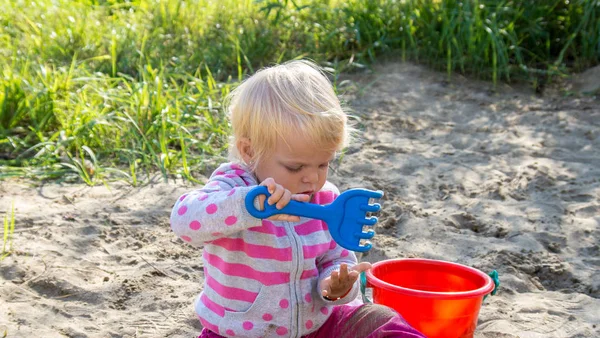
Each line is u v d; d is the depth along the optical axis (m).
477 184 4.48
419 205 4.18
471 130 5.41
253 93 2.13
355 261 2.33
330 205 2.04
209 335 2.24
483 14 6.74
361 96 5.99
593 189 4.35
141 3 7.29
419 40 6.73
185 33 6.75
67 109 5.14
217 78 6.11
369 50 6.48
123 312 3.02
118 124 4.91
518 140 5.20
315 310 2.24
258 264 2.16
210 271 2.23
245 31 6.68
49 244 3.55
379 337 2.11
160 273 3.35
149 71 5.38
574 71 6.54
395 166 4.73
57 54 6.16
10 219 3.79
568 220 3.96
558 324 2.95
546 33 6.69
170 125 4.84
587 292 3.29
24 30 6.56
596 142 5.16
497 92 6.19
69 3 7.24
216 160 4.65
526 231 3.84
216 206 2.03
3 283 3.18
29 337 2.77
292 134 2.07
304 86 2.12
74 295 3.12
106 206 4.02
